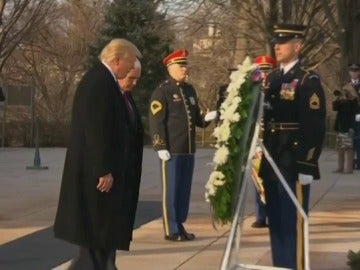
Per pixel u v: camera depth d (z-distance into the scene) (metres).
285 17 25.91
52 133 31.94
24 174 17.69
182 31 32.06
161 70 35.44
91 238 5.90
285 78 6.70
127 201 6.11
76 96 5.99
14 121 31.91
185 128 9.11
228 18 28.86
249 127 6.15
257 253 8.35
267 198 6.80
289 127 6.65
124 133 6.02
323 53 31.50
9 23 33.00
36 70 43.91
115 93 5.99
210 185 6.19
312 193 14.09
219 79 40.66
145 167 19.44
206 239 9.30
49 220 10.75
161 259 8.14
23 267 7.72
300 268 6.66
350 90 18.39
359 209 11.99
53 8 39.16
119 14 35.66
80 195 5.91
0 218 10.92
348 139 18.39
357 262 7.50
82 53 45.56
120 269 7.64
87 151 5.89
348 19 23.28
